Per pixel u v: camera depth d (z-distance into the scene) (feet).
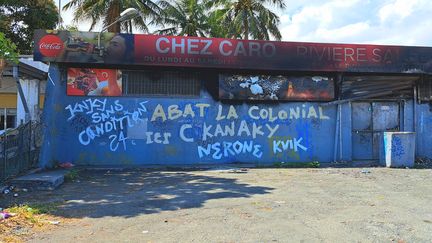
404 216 22.18
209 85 46.09
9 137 31.83
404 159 43.50
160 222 20.86
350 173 38.88
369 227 20.01
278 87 46.96
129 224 20.49
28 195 27.94
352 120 49.11
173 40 43.24
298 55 45.27
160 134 45.27
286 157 47.09
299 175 37.63
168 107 45.47
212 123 46.06
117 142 44.60
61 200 26.18
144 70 44.98
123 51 42.37
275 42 44.91
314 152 47.60
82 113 44.14
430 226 20.21
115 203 25.31
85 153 44.09
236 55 44.21
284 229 19.65
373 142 49.34
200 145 45.83
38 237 18.29
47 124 40.45
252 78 46.50
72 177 34.88
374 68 46.57
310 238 18.28
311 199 26.63
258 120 46.78
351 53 46.21
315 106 47.75
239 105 46.57
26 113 42.24
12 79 52.21
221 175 37.70
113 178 35.88
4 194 27.96
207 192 28.99
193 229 19.60
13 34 91.56
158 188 30.66
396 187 31.22
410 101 49.49
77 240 17.92
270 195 27.94
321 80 47.65
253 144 46.65
